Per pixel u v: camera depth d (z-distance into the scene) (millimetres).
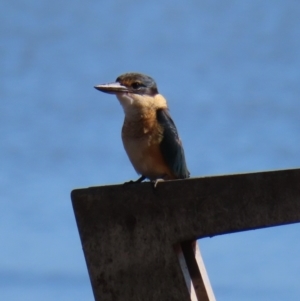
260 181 6875
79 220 7453
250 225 6895
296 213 6758
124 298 7285
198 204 7059
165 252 7156
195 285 7516
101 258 7375
